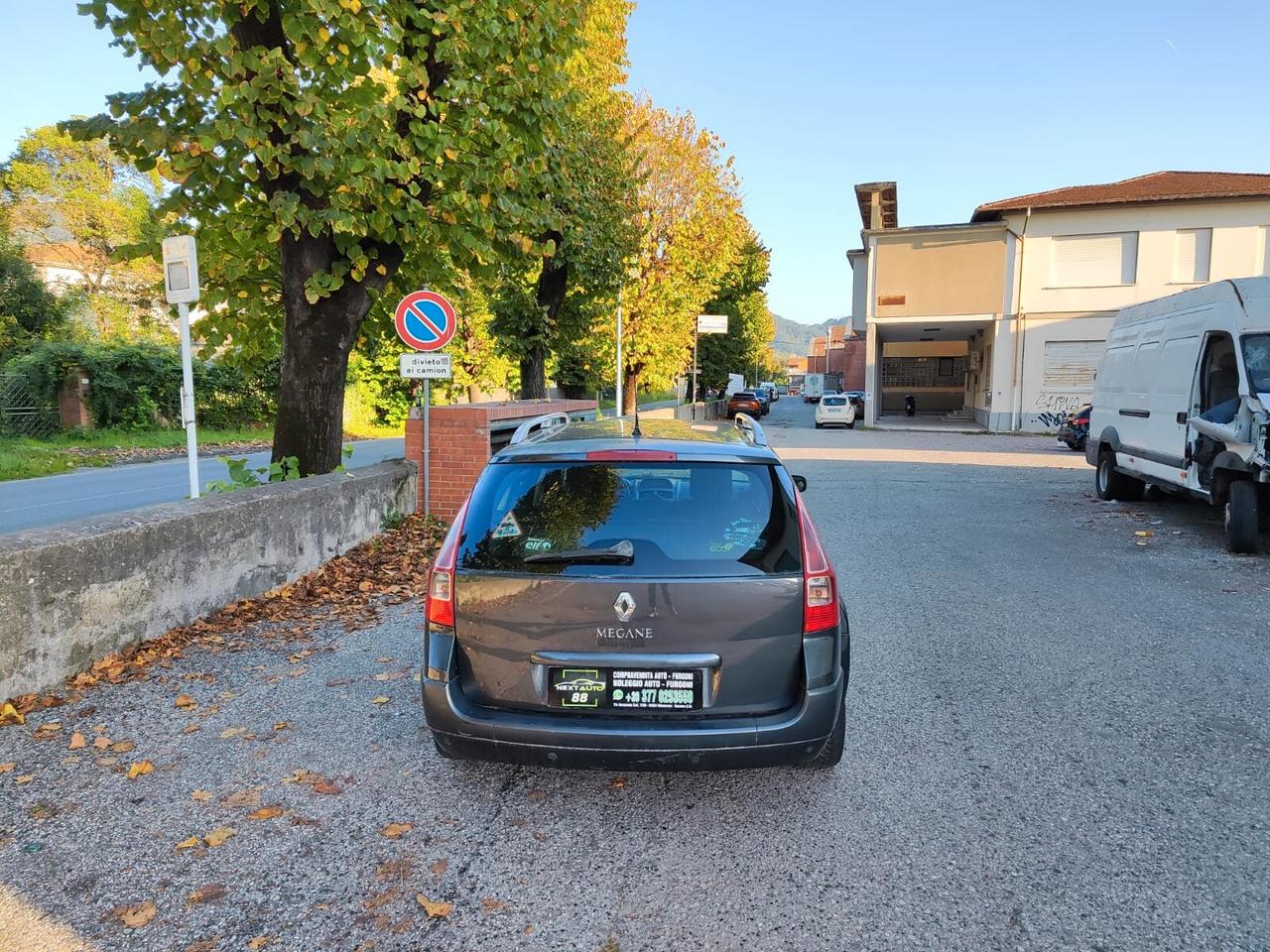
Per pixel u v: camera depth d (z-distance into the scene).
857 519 10.14
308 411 8.01
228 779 3.48
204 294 8.02
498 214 8.20
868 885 2.76
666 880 2.80
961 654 5.12
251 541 5.93
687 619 2.95
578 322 17.00
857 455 19.20
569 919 2.59
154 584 5.02
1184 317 9.33
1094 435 12.01
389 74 8.13
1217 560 7.65
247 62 6.10
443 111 7.27
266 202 7.16
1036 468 16.09
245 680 4.57
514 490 3.22
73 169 33.53
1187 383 8.97
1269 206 25.64
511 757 2.99
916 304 29.53
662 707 2.96
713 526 3.09
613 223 15.16
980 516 10.36
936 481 13.95
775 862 2.90
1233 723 4.05
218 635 5.30
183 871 2.84
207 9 6.30
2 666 4.05
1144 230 26.89
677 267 22.73
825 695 3.00
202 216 7.46
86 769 3.55
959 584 6.89
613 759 2.92
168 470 16.77
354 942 2.48
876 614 6.02
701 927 2.55
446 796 3.37
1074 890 2.72
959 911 2.62
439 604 3.10
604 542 3.03
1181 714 4.16
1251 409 7.60
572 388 28.73
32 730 3.90
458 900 2.69
